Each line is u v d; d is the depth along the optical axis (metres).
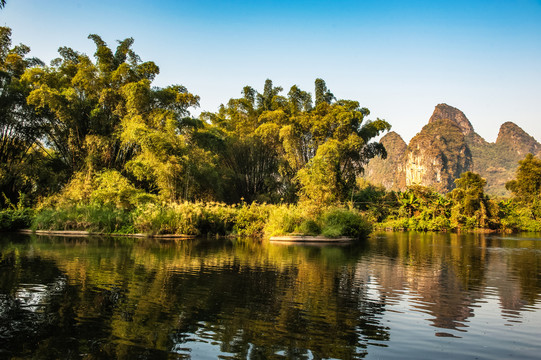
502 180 184.75
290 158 29.95
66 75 23.78
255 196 30.50
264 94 35.62
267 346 3.62
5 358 3.16
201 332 3.97
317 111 31.78
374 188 64.25
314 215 18.45
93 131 21.92
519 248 15.91
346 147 29.48
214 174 23.94
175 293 5.62
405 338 3.94
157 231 16.78
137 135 19.47
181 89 25.30
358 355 3.45
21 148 23.58
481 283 7.16
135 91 20.12
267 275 7.38
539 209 45.44
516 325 4.47
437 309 5.14
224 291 5.85
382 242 17.98
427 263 10.05
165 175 20.36
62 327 3.98
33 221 17.66
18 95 21.19
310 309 4.97
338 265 9.12
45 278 6.47
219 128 33.62
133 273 7.16
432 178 158.25
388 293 6.06
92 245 12.20
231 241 15.83
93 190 19.31
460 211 40.91
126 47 23.91
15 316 4.31
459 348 3.69
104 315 4.44
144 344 3.58
